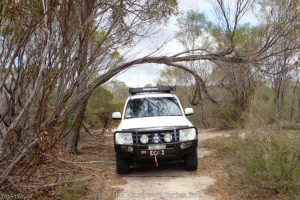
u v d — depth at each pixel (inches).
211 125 741.9
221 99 679.7
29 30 185.2
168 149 314.3
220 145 416.8
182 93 830.5
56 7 190.2
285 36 431.8
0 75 197.3
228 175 302.8
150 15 242.2
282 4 425.4
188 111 372.8
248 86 614.2
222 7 434.6
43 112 196.1
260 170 245.1
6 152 216.4
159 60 395.5
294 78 617.0
